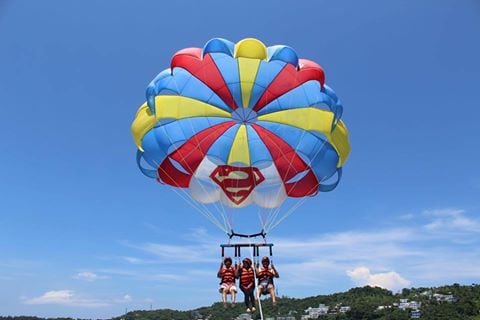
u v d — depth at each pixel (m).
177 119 15.77
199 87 15.65
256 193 16.39
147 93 14.97
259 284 13.79
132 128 15.89
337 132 15.91
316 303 147.88
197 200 16.17
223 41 14.32
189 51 15.12
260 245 14.15
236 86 15.38
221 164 16.23
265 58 14.30
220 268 14.00
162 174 15.98
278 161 16.05
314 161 15.88
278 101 15.67
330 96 15.26
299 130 15.82
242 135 16.34
